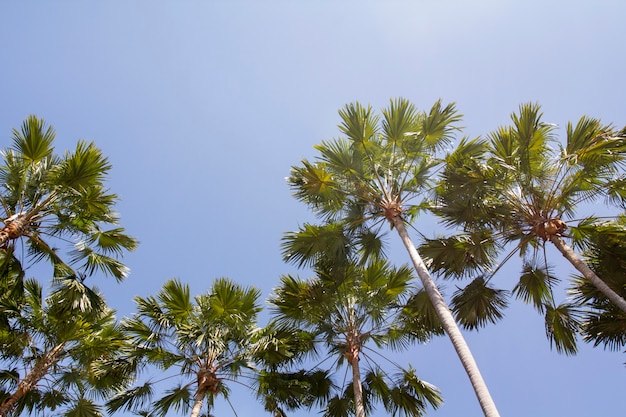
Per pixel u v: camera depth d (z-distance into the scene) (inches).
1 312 336.5
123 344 368.2
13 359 354.9
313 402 368.2
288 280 355.6
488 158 297.6
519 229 287.6
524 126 281.6
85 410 336.2
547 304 294.5
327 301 348.5
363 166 331.6
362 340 372.2
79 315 351.9
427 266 306.5
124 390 353.7
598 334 286.4
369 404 359.6
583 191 282.0
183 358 364.5
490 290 289.9
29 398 338.6
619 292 276.5
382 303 358.6
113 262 352.8
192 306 378.3
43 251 328.8
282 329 364.5
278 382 353.4
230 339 379.2
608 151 261.3
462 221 296.5
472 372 194.5
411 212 350.0
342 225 339.3
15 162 322.0
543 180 284.2
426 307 297.6
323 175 321.7
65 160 337.7
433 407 323.6
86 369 355.6
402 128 323.0
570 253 260.7
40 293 379.9
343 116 325.4
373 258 358.9
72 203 325.1
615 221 281.0
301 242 335.3
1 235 272.4
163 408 344.8
